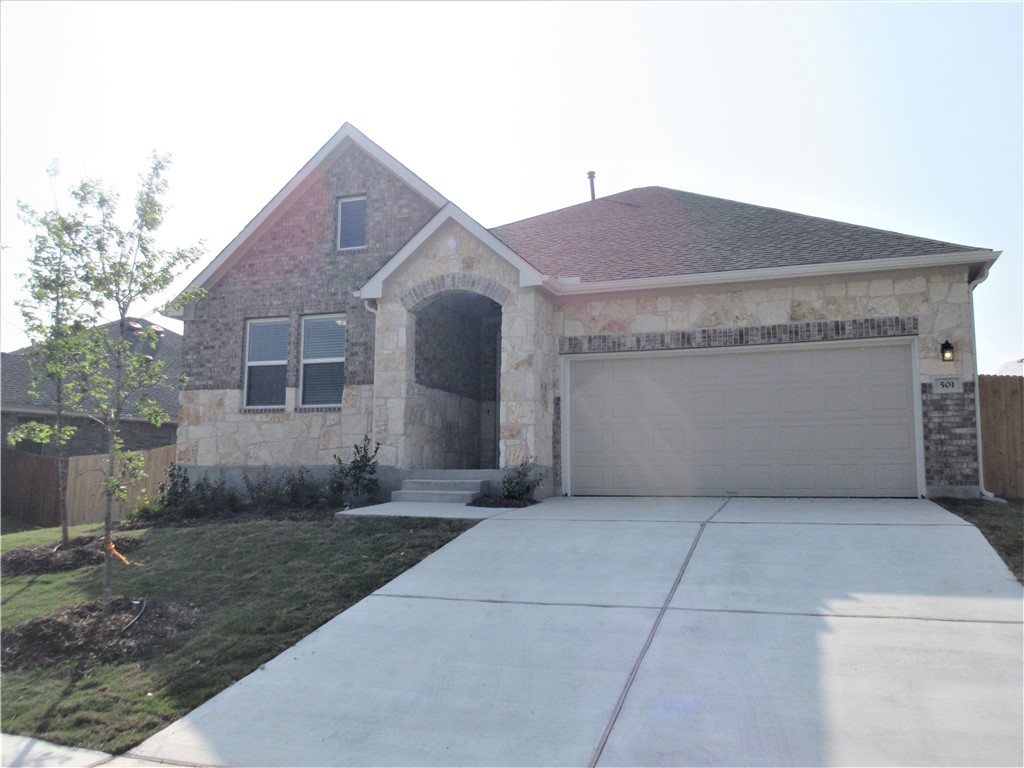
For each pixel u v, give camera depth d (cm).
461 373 1652
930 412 1183
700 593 708
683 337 1314
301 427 1526
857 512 1034
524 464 1256
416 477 1343
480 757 463
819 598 677
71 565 964
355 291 1501
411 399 1387
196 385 1617
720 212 1622
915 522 938
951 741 436
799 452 1252
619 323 1356
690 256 1389
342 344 1559
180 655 662
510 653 607
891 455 1205
